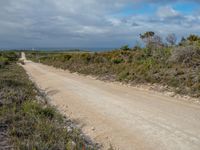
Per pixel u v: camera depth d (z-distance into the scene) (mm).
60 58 49156
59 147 5285
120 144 6000
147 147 5734
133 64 19875
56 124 6996
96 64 26906
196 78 12453
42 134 5922
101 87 15266
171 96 11555
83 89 14703
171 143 5891
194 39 23219
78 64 32406
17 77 19969
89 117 8438
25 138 5707
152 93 12500
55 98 12359
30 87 14445
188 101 10391
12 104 8945
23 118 7207
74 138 6004
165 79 14125
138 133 6660
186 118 7852
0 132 6125
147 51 22062
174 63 16406
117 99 11258
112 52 32406
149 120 7773
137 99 11102
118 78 17750
